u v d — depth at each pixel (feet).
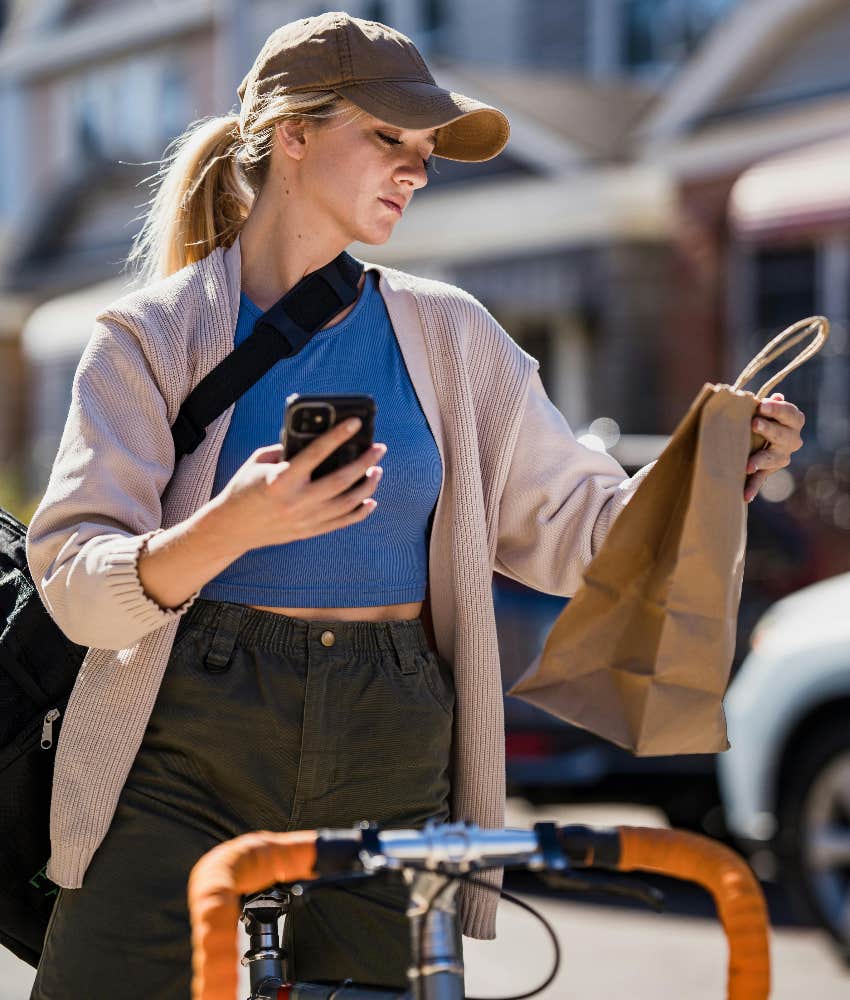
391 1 69.51
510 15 65.62
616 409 55.42
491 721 9.79
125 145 83.66
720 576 8.70
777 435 8.93
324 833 7.09
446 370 9.82
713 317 53.57
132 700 9.14
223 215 10.25
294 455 7.33
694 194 53.72
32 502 55.47
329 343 9.57
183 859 9.16
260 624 9.20
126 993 9.06
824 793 20.76
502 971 19.67
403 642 9.41
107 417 9.02
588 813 27.30
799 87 51.24
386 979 9.43
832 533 28.55
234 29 71.61
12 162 92.32
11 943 10.12
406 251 62.18
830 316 49.83
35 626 9.98
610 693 8.89
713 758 22.91
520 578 10.48
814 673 20.94
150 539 8.04
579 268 56.65
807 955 20.56
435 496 9.71
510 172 58.90
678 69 60.23
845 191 43.42
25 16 91.40
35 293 87.15
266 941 9.32
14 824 9.91
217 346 9.38
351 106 9.29
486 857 7.14
